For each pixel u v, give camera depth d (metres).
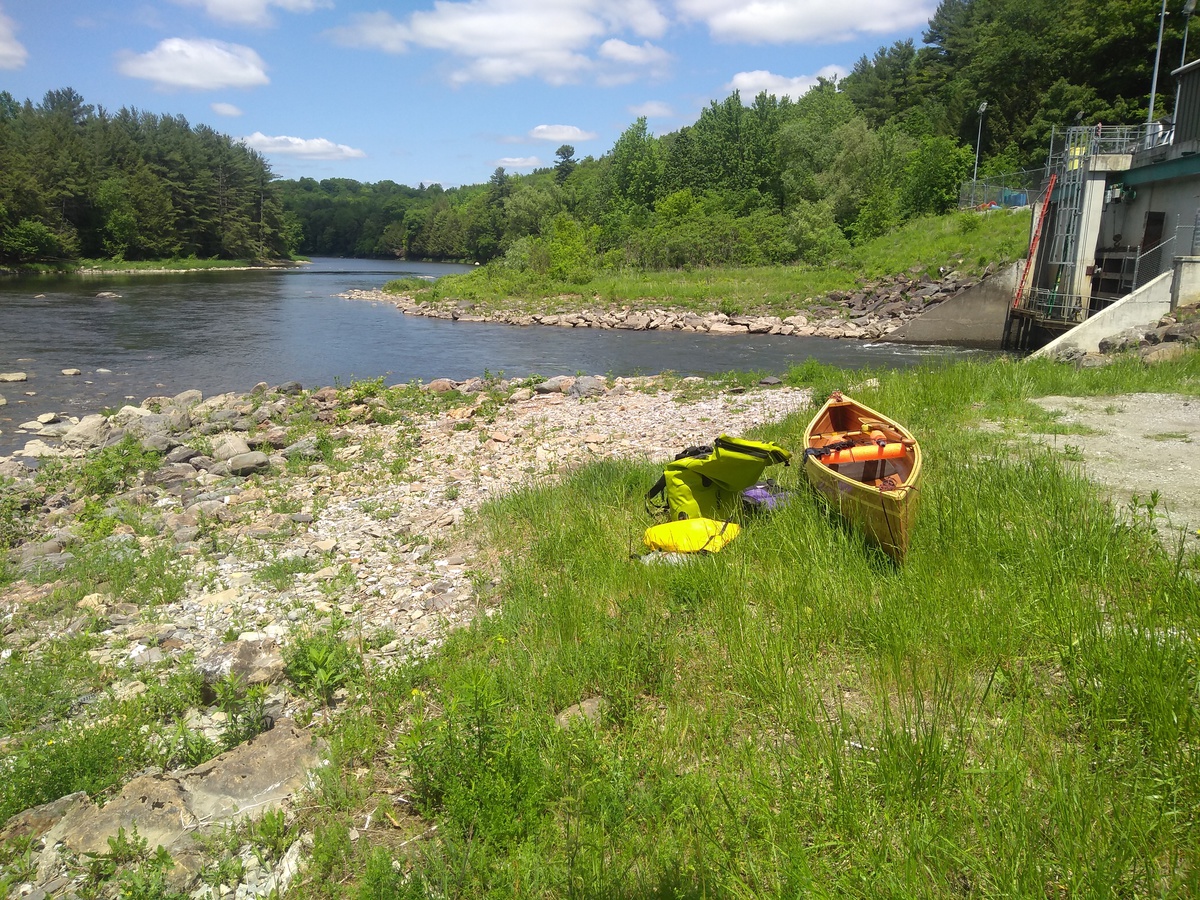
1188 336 18.27
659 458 11.80
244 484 12.42
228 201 99.44
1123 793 3.81
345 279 76.62
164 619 7.50
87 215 81.69
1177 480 8.32
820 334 33.88
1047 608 5.46
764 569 6.72
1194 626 5.07
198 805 4.51
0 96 118.69
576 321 38.19
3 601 8.20
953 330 32.44
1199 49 49.31
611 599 6.66
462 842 3.95
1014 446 9.94
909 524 6.55
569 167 135.50
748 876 3.57
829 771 4.10
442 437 14.77
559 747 4.48
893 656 5.15
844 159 62.31
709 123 83.38
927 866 3.48
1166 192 25.64
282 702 5.84
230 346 30.03
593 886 3.52
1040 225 30.39
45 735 5.57
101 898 3.88
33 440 16.59
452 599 7.44
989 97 64.06
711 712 4.77
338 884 3.82
